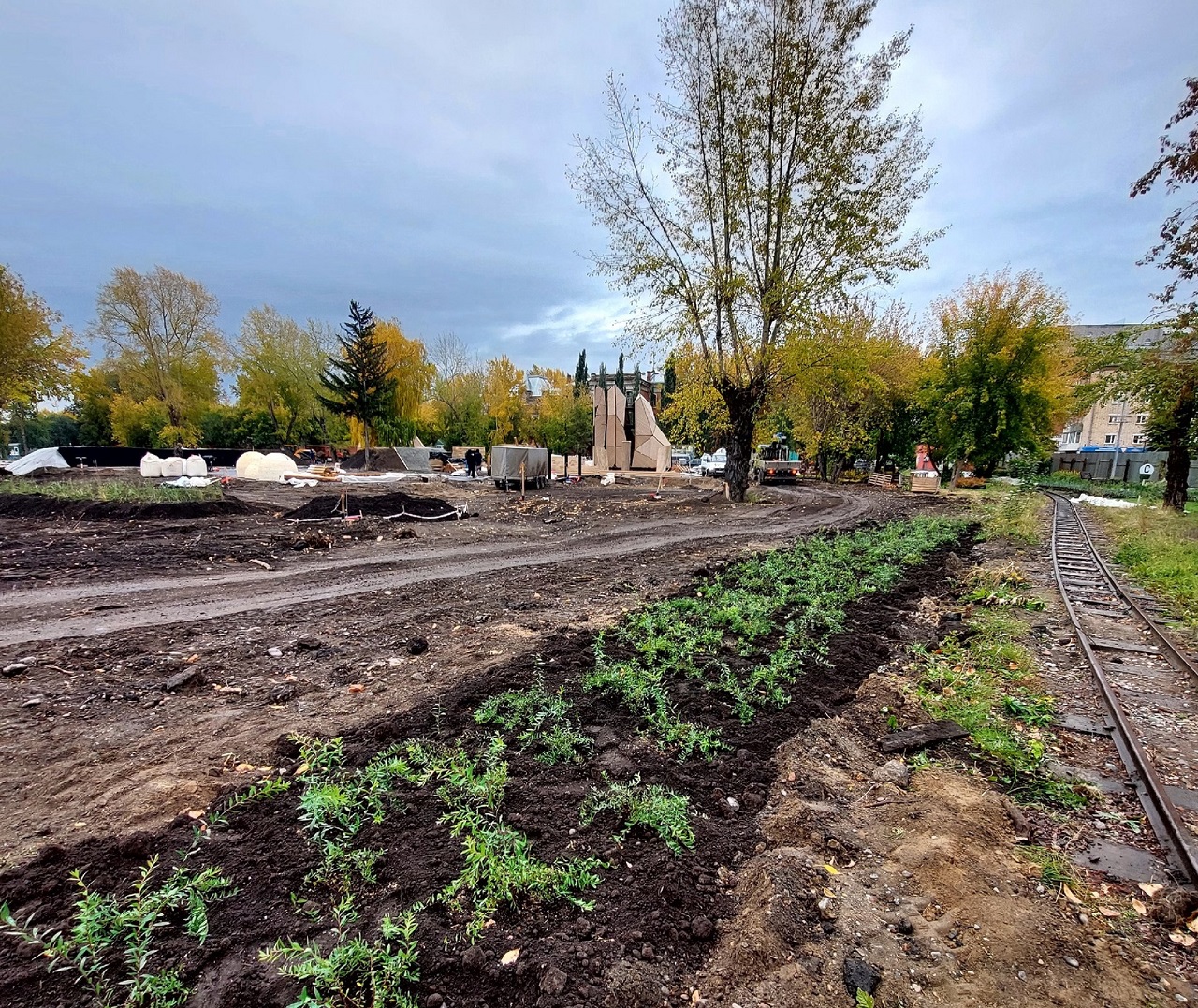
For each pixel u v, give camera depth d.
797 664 4.89
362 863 2.36
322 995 1.82
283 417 45.59
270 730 3.61
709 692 4.31
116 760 3.24
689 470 38.22
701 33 16.38
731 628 5.77
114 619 5.89
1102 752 3.85
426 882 2.31
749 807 3.07
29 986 1.79
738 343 17.89
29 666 4.58
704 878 2.50
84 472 24.14
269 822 2.63
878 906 2.37
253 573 8.19
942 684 4.81
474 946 2.03
